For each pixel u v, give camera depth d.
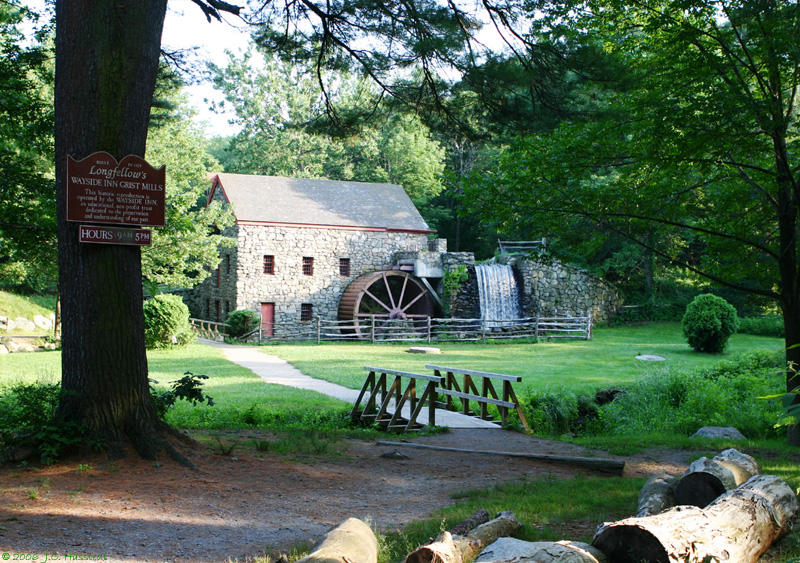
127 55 7.08
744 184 11.14
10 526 4.80
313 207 34.62
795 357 10.44
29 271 27.47
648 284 37.06
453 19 8.88
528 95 9.38
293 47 10.68
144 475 6.44
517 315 34.06
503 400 12.17
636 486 6.95
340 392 15.62
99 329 6.97
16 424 6.84
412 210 37.09
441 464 8.40
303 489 6.59
